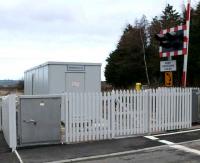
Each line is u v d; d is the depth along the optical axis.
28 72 24.02
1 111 14.70
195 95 14.74
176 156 9.52
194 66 34.56
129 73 59.50
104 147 10.86
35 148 10.87
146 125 13.06
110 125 12.26
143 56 57.69
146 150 10.39
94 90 16.53
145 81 57.19
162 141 11.62
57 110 11.25
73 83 16.20
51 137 11.20
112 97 12.28
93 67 16.55
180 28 14.02
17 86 66.81
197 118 14.87
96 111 11.99
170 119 13.69
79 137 11.72
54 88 15.91
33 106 10.99
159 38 14.35
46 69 16.33
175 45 14.08
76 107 11.66
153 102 13.23
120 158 9.50
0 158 9.73
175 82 35.16
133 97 12.77
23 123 10.91
